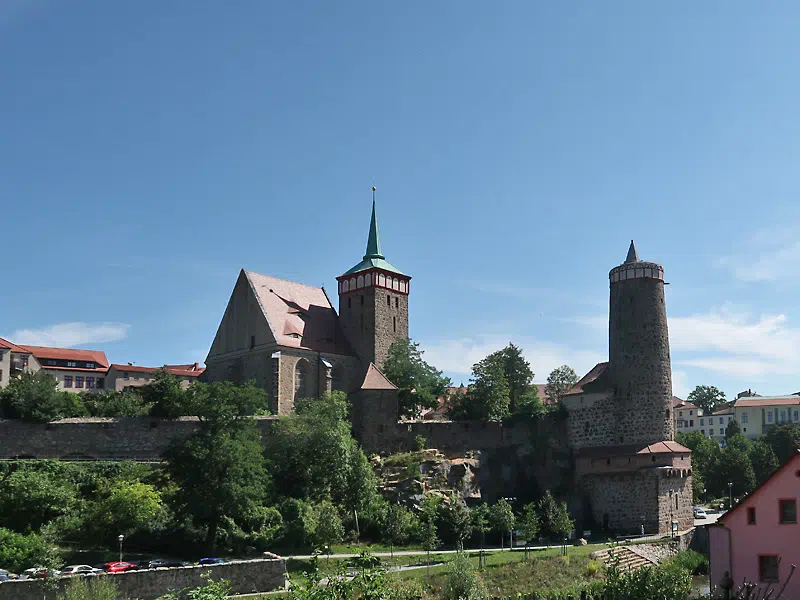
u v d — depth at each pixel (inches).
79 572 2326.5
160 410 3779.5
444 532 3572.8
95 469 3376.0
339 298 4980.3
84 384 6176.2
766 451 5964.6
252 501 3034.0
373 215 5167.3
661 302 4298.7
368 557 1174.3
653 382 4190.5
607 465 4151.1
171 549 2962.6
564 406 4456.2
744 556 1914.4
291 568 2753.4
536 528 3567.9
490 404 4466.0
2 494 2920.8
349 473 3639.3
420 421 4370.1
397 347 4675.2
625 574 1525.6
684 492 4116.6
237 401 3526.1
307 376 4537.4
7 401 3535.9
